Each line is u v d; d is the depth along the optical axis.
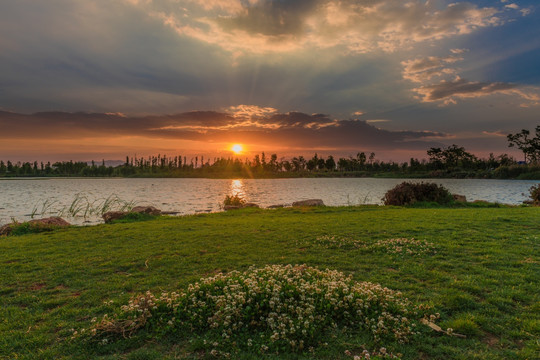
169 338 5.18
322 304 5.82
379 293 6.25
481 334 5.07
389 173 166.75
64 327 5.60
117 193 55.44
